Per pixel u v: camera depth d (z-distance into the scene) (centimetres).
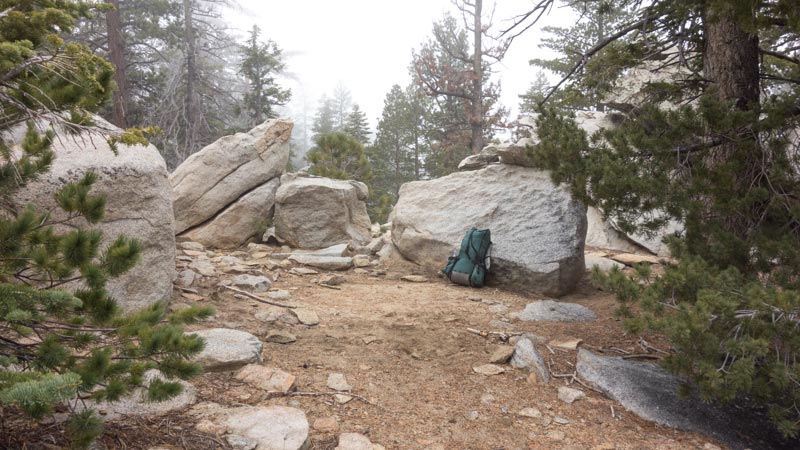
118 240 309
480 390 463
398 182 3650
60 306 257
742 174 528
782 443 420
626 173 521
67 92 316
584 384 490
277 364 468
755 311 392
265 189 1086
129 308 514
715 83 621
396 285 848
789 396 390
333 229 1077
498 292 832
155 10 2500
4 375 211
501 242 887
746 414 454
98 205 317
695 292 438
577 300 823
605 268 948
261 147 1095
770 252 469
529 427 405
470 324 641
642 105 764
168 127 2312
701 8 617
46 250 299
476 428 396
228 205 1057
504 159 1008
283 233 1070
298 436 333
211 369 423
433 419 403
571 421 419
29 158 342
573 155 589
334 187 1077
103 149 527
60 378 202
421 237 962
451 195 1013
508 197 956
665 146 525
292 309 631
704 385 382
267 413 358
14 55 268
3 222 290
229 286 698
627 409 445
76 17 346
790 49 774
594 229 1195
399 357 523
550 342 589
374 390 440
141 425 321
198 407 359
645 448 384
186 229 1015
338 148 1627
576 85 861
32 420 291
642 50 784
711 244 510
